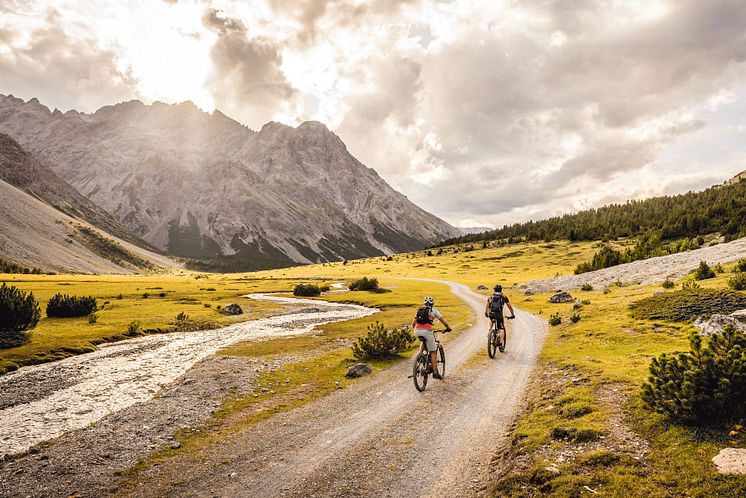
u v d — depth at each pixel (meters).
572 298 42.69
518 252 175.00
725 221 148.75
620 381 12.35
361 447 10.06
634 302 28.20
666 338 18.81
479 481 8.15
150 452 10.53
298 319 42.41
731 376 7.97
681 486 6.47
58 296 40.56
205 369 19.84
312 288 75.00
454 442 10.08
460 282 101.44
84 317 40.03
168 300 60.44
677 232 156.00
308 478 8.65
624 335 20.34
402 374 17.34
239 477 8.87
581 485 7.05
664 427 8.52
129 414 13.85
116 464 9.89
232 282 115.19
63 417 14.30
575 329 24.03
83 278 128.25
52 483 9.04
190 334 33.66
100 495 8.39
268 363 20.86
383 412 12.53
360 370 17.58
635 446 8.09
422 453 9.56
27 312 29.20
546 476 7.50
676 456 7.36
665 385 8.67
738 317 18.98
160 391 17.36
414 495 7.79
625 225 188.88
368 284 81.50
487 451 9.50
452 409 12.45
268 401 14.58
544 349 20.25
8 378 20.05
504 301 19.61
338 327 34.81
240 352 25.00
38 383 19.12
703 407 8.08
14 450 11.42
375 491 7.99
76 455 10.59
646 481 6.80
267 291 82.19
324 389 15.69
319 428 11.54
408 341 22.59
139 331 33.28
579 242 182.88
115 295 66.81
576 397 11.38
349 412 12.77
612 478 7.05
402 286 88.50
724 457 6.91
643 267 54.72
